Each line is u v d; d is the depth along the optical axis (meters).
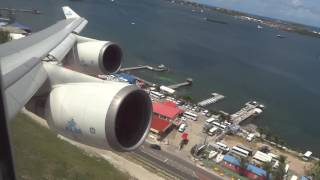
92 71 11.92
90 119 6.55
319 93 109.81
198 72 105.81
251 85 103.94
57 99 7.02
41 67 7.67
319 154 65.69
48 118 7.08
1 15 117.62
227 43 181.12
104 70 11.91
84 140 6.73
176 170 42.88
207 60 126.00
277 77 122.88
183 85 88.50
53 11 146.88
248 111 78.25
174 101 71.50
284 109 87.50
